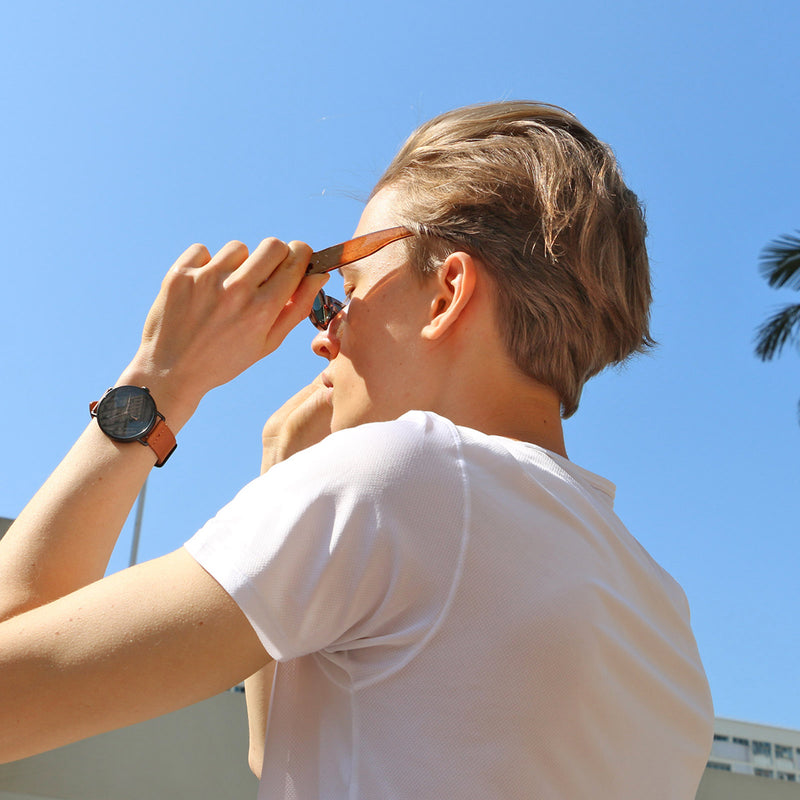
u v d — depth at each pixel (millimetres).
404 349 1275
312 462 1002
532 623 966
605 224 1312
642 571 1175
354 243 1336
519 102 1404
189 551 972
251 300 1273
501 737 927
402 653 947
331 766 945
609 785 1011
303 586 940
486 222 1267
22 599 1019
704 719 1181
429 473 991
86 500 1102
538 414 1235
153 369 1212
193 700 926
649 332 1417
